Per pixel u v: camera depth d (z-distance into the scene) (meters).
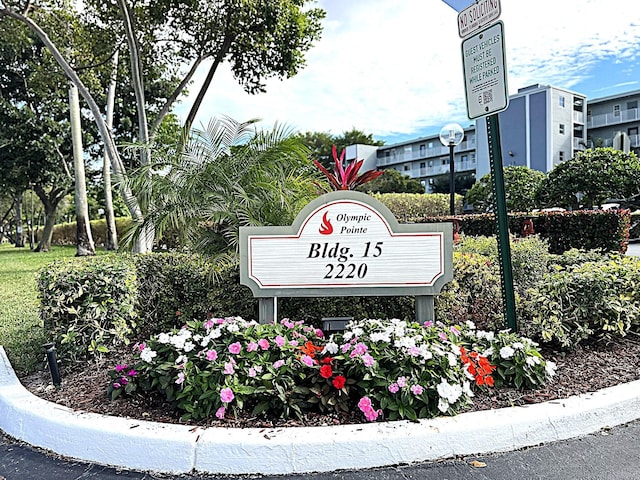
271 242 3.32
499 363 2.96
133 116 19.19
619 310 3.53
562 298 3.60
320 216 3.31
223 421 2.60
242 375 2.69
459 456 2.43
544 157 35.50
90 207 38.47
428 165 46.84
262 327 3.04
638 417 2.77
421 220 11.34
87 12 10.26
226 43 10.08
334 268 3.32
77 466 2.48
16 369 3.70
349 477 2.29
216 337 2.88
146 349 2.86
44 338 4.39
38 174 20.75
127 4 9.41
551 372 2.98
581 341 3.76
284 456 2.33
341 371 2.71
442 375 2.65
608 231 9.51
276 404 2.64
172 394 2.73
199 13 9.72
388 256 3.31
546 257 4.50
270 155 4.93
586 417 2.63
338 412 2.64
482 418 2.54
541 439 2.54
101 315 3.54
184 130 5.16
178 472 2.36
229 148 5.08
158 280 4.32
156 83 17.55
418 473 2.31
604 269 3.82
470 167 43.47
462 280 3.96
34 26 9.17
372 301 3.91
